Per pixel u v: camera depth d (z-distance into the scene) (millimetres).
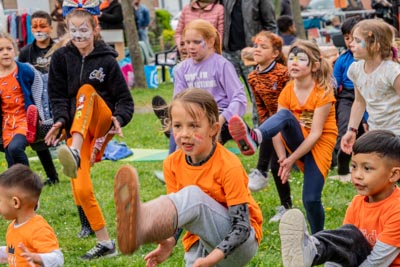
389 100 11680
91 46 12297
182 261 11219
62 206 15047
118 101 12273
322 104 11156
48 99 13375
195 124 7875
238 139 10320
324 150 11195
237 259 8305
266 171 12898
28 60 17516
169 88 35062
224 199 8055
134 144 21938
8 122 13961
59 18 28062
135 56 35188
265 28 19797
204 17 19438
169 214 7484
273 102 14250
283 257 7688
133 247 7266
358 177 8055
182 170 8219
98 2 12492
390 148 7957
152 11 51750
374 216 8109
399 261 8023
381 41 11461
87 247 12297
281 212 13203
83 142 11711
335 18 37125
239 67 19750
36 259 8562
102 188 16391
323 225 11367
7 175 9047
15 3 38375
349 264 8000
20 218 9070
